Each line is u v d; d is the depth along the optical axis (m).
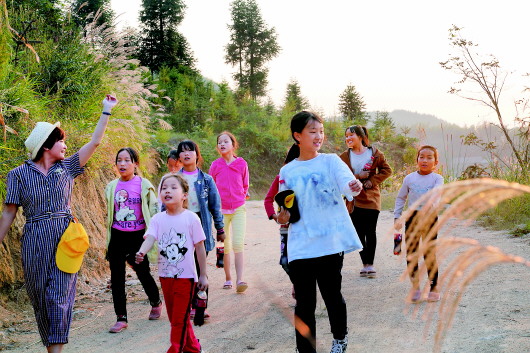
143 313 5.81
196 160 5.96
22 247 3.95
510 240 7.70
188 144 5.88
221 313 5.60
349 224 3.81
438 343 1.19
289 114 39.06
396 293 5.63
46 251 3.90
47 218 3.95
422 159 5.54
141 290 6.87
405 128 36.91
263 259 8.53
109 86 9.84
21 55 8.48
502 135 11.72
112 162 8.76
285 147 34.03
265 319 5.20
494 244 7.43
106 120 4.25
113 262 5.38
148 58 43.16
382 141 38.34
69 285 3.97
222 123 34.59
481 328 4.17
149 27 43.19
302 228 3.77
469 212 1.02
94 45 10.70
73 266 3.96
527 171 10.89
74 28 10.90
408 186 5.68
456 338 4.02
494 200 0.96
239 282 6.45
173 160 6.62
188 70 42.44
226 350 4.38
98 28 10.78
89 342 4.86
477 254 1.06
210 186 5.89
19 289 5.82
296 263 3.75
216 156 28.55
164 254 4.37
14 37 7.96
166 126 12.49
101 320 5.55
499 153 11.73
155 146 21.88
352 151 6.77
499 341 3.82
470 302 4.89
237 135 33.34
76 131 7.80
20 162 6.32
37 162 4.05
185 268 4.30
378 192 6.76
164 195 4.44
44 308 3.88
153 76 35.69
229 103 36.38
